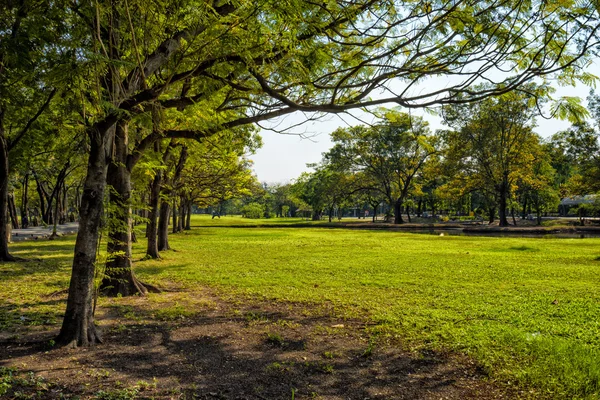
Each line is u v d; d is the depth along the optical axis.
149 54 5.86
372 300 8.73
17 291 9.46
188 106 7.44
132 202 8.42
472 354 5.34
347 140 55.59
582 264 14.34
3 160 14.55
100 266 7.41
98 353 5.40
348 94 6.75
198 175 29.02
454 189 49.25
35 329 6.37
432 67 5.52
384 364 5.11
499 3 5.06
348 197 59.62
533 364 4.93
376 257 17.00
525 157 44.72
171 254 18.42
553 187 56.00
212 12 4.79
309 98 6.98
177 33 5.52
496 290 9.72
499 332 6.19
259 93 6.72
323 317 7.41
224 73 5.52
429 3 5.24
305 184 80.50
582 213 57.94
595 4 4.67
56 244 22.50
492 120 44.44
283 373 4.81
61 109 7.38
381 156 54.94
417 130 52.12
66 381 4.39
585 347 5.39
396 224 53.41
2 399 3.87
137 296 9.27
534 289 9.81
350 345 5.85
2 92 9.40
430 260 15.83
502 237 32.00
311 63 5.60
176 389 4.27
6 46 5.71
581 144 41.75
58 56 5.84
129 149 9.34
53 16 5.44
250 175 34.72
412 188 59.19
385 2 5.47
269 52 5.44
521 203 62.62
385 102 5.56
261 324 6.96
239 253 18.88
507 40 5.04
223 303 8.60
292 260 16.06
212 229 43.09
